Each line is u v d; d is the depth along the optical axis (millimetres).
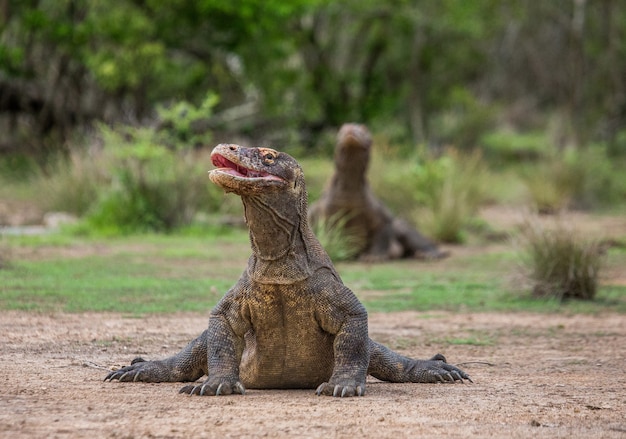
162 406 13812
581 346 21359
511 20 102188
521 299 29078
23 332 21266
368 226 40906
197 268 34438
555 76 113125
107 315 24141
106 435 11984
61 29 63688
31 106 72438
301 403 14109
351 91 93250
